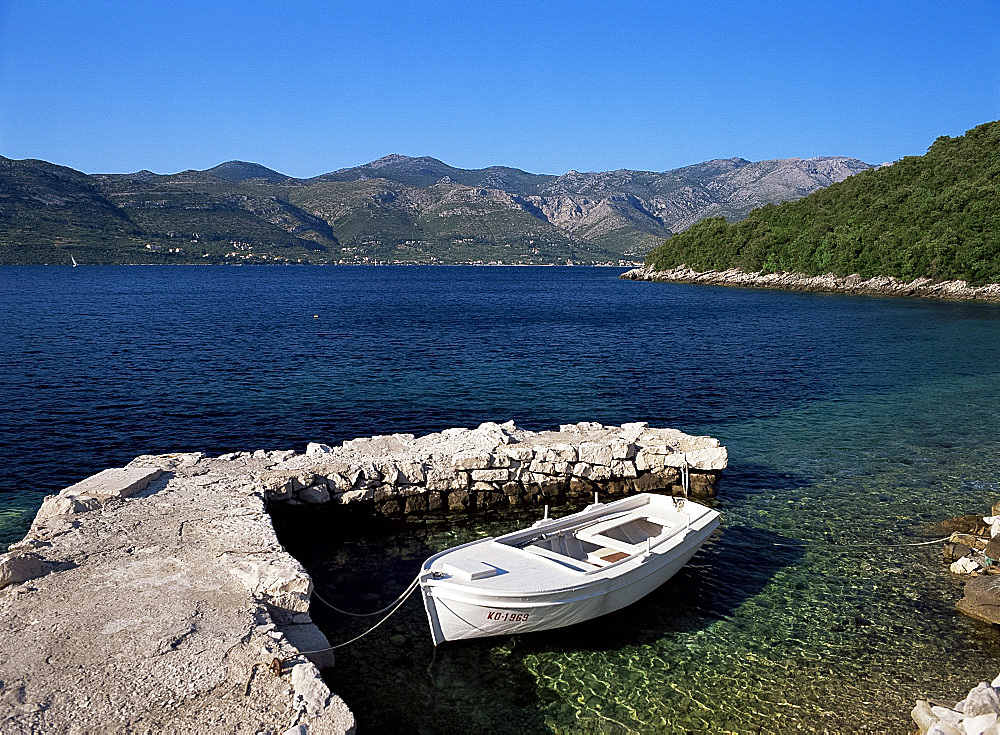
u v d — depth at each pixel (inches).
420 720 479.5
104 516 667.4
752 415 1371.8
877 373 1845.5
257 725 369.1
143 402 1416.1
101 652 427.5
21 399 1428.4
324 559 740.7
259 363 1916.8
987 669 532.4
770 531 808.9
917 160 6131.9
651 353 2198.6
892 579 685.3
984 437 1204.5
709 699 500.4
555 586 552.4
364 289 6678.2
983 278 4616.1
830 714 479.5
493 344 2389.3
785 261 6215.6
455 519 850.1
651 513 739.4
